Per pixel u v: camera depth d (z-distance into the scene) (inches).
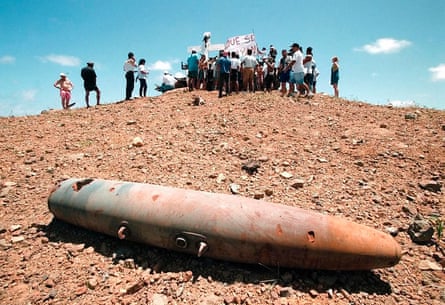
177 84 536.1
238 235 117.4
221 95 403.2
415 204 166.9
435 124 278.1
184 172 201.2
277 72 467.2
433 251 133.7
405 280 119.3
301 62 374.6
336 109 338.6
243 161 216.1
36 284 118.2
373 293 112.9
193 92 454.0
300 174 197.6
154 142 256.1
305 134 263.4
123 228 131.0
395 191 177.2
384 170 201.0
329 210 159.9
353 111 331.6
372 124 283.4
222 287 115.0
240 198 130.7
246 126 284.5
